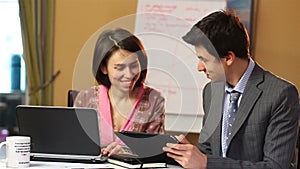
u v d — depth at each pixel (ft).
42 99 11.61
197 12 10.84
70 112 5.96
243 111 6.14
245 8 10.75
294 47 10.91
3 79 12.61
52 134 6.08
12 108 12.67
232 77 6.19
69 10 11.55
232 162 5.70
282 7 10.89
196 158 5.60
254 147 6.07
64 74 11.61
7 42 12.45
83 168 5.71
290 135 5.88
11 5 12.33
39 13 11.50
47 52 11.60
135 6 11.31
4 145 6.16
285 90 6.00
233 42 5.98
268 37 10.95
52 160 6.13
